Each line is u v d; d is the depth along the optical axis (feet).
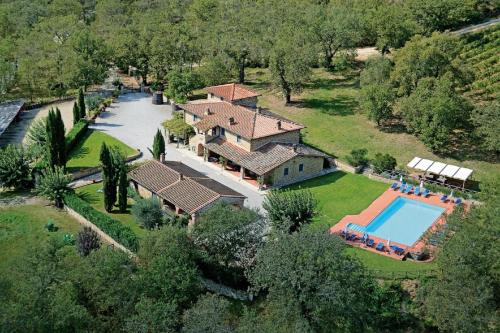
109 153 250.57
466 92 369.50
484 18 481.05
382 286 206.90
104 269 170.19
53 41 443.32
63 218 252.83
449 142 322.96
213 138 310.86
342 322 188.03
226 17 452.35
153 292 181.06
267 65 458.09
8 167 273.33
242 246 205.46
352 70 429.38
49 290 160.15
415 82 336.70
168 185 260.62
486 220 194.29
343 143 328.90
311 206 222.89
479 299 176.04
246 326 158.10
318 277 176.04
